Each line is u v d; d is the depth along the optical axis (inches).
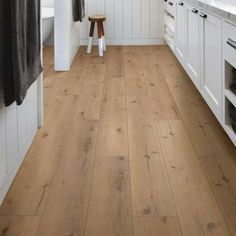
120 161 88.3
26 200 72.5
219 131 104.6
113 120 113.3
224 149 94.0
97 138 100.8
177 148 94.8
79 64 182.4
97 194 74.6
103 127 108.1
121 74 164.7
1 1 60.6
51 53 206.4
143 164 86.8
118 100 131.1
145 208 70.0
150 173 82.7
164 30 220.1
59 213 68.5
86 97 134.0
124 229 64.0
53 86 146.5
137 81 154.1
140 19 227.9
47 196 73.9
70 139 100.0
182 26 147.1
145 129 106.8
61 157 90.0
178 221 66.1
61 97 133.6
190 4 127.9
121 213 68.5
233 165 86.0
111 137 101.4
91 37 206.4
